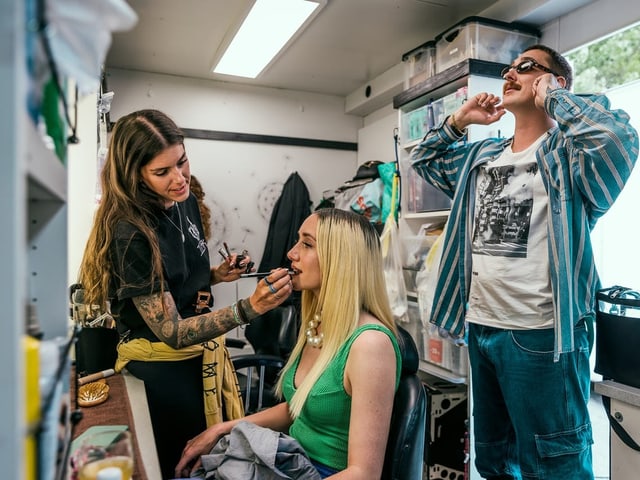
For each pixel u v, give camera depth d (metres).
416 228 2.74
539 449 1.54
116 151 1.24
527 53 1.66
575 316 1.48
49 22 0.41
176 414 1.34
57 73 0.50
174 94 3.74
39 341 0.54
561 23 2.28
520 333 1.57
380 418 1.04
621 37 2.15
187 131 3.77
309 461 1.06
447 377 2.30
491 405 1.77
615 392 1.54
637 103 2.18
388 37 2.95
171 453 1.34
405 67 2.86
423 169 2.08
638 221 2.37
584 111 1.40
